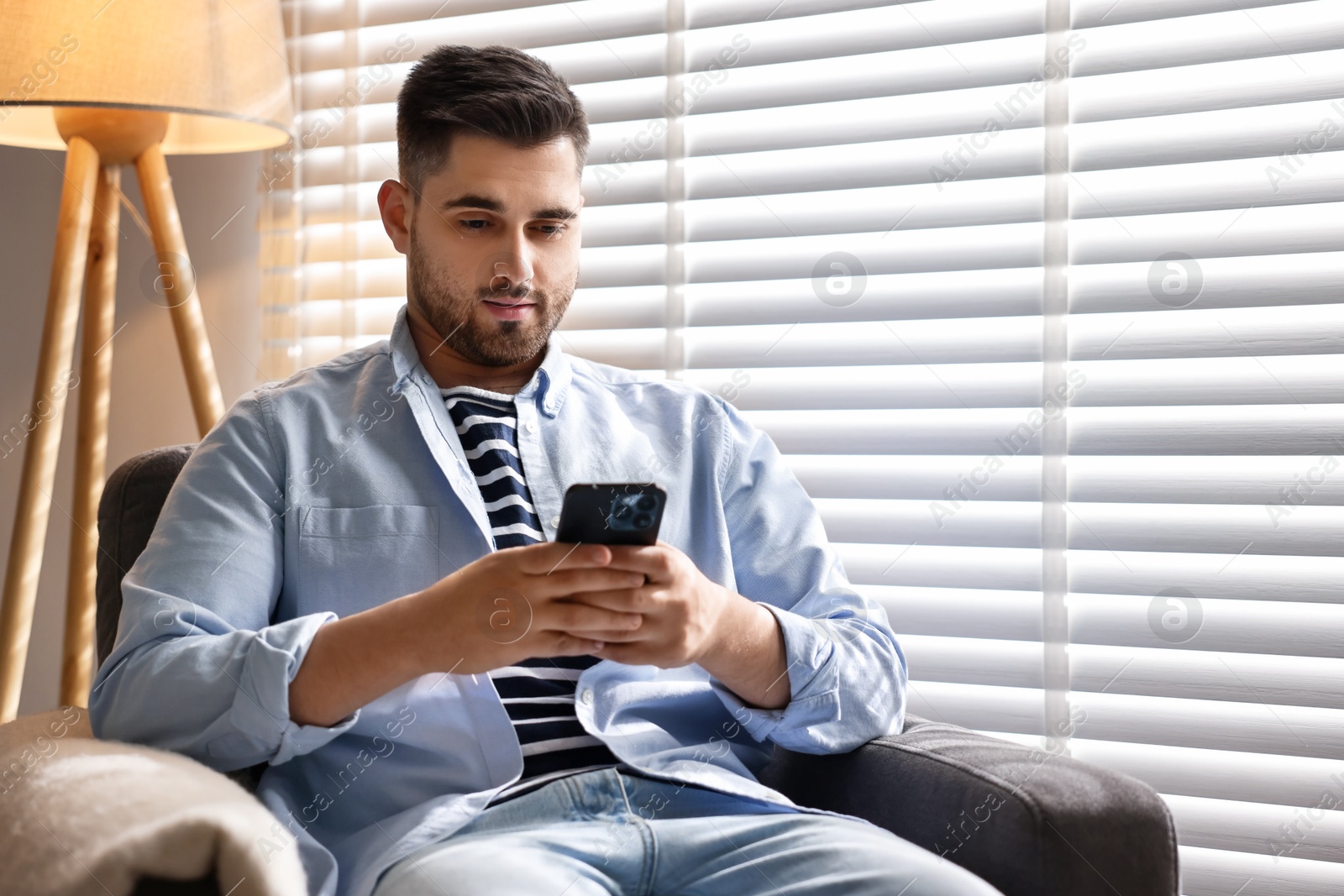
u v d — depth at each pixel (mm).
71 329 1367
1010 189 1293
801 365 1366
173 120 1505
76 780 702
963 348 1303
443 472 956
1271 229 1186
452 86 997
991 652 1300
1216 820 1210
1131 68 1221
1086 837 732
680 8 1403
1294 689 1182
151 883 635
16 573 1344
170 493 955
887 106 1341
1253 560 1203
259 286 1641
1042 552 1266
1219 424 1205
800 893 740
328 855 792
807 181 1358
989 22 1281
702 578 843
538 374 1049
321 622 831
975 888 698
